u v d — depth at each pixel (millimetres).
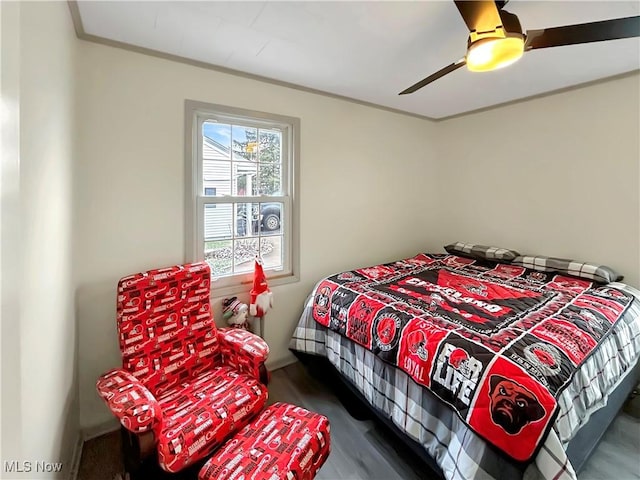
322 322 2246
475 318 1706
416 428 1521
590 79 2369
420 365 1521
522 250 2979
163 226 1983
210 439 1344
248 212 2404
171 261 2027
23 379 816
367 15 1516
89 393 1781
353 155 2920
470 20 1266
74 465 1539
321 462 1299
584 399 1346
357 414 1994
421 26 1616
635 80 2252
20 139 808
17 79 741
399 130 3277
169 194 1994
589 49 1890
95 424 1807
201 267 1926
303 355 2453
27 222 858
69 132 1468
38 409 958
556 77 2330
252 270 2441
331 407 2062
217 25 1602
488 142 3178
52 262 1143
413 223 3494
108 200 1787
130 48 1804
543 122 2762
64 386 1365
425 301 1968
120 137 1805
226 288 2273
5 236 706
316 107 2629
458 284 2336
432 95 2727
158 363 1685
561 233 2707
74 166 1594
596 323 1669
